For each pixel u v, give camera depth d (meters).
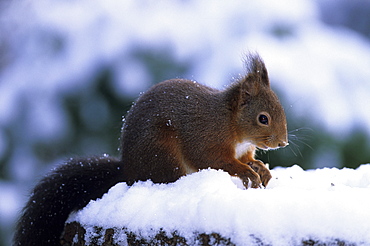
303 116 2.33
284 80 2.34
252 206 1.81
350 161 2.36
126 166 1.98
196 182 1.87
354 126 2.35
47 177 2.00
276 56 2.36
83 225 1.91
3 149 2.39
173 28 2.39
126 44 2.39
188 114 1.97
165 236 1.84
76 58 2.40
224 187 1.85
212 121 1.97
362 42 2.48
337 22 3.96
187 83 2.00
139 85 2.38
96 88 2.39
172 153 1.96
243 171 1.96
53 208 1.99
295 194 1.82
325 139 2.34
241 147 2.00
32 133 2.40
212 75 2.36
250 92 1.99
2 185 2.39
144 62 2.38
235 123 1.98
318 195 1.81
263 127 1.98
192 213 1.83
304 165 2.33
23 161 2.40
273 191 1.83
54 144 2.40
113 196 1.92
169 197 1.86
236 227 1.81
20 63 2.44
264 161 2.33
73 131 2.41
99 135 2.41
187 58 2.38
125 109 2.38
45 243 1.98
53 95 2.40
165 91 1.98
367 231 1.79
